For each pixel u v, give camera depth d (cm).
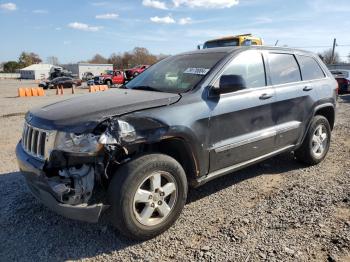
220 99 414
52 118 348
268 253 322
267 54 500
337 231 352
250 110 446
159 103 371
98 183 347
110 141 322
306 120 543
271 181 510
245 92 447
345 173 530
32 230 382
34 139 359
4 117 1242
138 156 347
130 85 489
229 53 455
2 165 613
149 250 339
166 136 358
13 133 915
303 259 311
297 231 358
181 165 399
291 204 422
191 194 468
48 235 371
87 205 327
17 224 395
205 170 404
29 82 6159
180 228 378
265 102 468
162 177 362
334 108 608
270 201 436
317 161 577
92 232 375
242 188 486
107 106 358
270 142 481
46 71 8488
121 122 332
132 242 354
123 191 329
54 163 330
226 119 418
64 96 2511
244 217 396
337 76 2047
